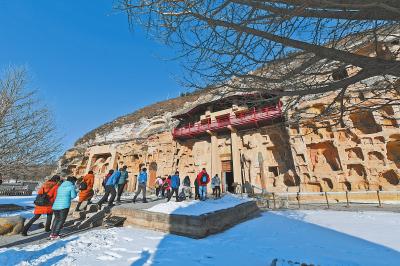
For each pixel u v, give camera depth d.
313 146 20.83
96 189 32.72
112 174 11.95
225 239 7.65
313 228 9.16
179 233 8.23
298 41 3.10
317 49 3.06
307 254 5.93
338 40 3.36
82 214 10.35
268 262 5.45
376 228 8.59
